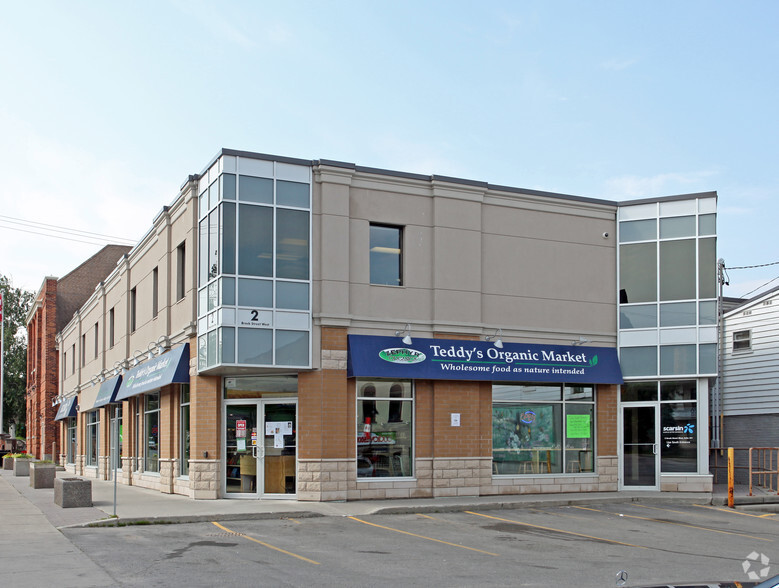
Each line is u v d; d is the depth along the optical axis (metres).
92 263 53.69
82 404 40.25
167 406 23.58
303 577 11.19
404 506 18.80
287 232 19.97
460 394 21.30
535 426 22.44
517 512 19.17
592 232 23.70
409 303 21.16
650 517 18.61
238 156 19.69
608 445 22.98
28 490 25.75
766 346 26.72
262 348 19.28
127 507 18.62
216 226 19.70
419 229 21.53
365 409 20.39
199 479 20.41
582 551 13.84
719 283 29.22
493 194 22.55
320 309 20.03
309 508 18.34
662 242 23.45
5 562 12.15
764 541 15.38
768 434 26.38
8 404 75.25
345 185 20.64
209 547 13.62
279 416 20.39
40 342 55.69
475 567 12.16
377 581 10.99
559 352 22.58
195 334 21.22
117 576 11.12
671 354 22.94
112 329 34.16
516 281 22.56
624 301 23.64
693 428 22.62
